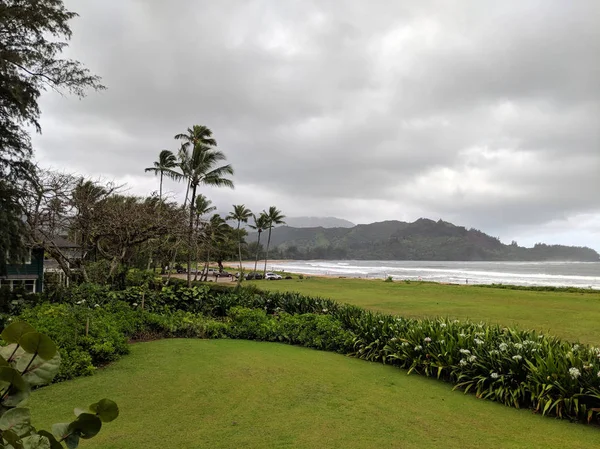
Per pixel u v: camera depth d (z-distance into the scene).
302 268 126.38
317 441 4.25
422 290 34.44
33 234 13.77
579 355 5.84
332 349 9.04
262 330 10.16
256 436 4.34
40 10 11.25
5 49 10.81
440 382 6.61
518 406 5.45
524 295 29.36
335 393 5.85
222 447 4.07
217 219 48.16
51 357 1.34
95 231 15.89
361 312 10.82
